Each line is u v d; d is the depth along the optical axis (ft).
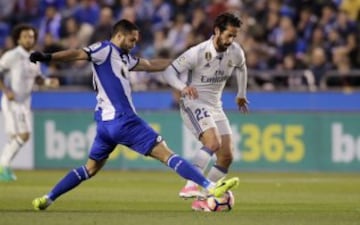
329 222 88.69
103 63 95.40
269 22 211.20
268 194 129.49
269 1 215.10
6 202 110.52
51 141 189.88
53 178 160.97
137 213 97.14
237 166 188.44
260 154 188.24
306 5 218.18
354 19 218.18
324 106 193.77
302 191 135.95
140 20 218.79
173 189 137.39
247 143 188.14
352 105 193.67
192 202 113.80
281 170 188.14
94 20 219.20
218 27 102.78
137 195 124.88
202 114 104.94
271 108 193.26
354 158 188.44
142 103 194.29
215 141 103.96
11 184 145.48
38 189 133.69
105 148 97.45
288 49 205.46
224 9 216.54
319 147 188.24
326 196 126.41
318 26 211.82
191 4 221.66
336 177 171.12
